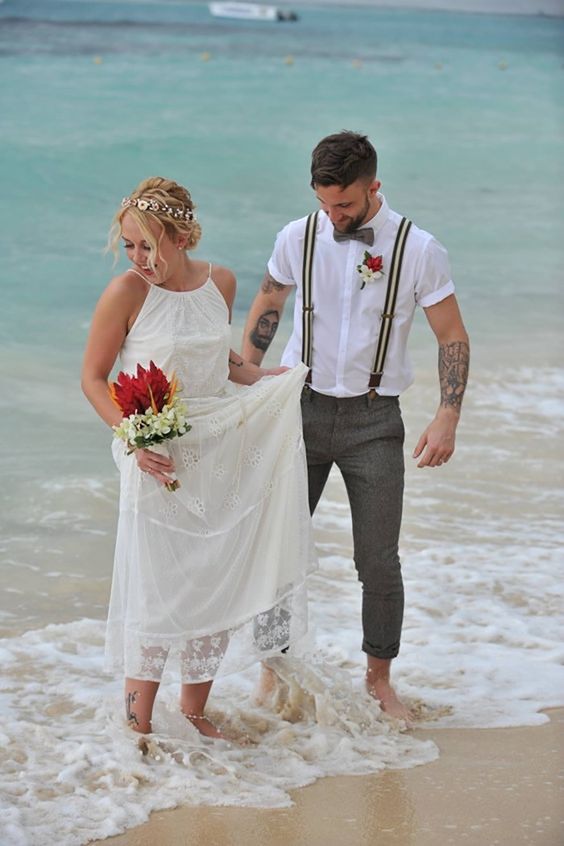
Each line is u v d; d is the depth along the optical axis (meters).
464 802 5.25
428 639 7.48
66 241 21.77
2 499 9.77
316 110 45.91
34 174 28.30
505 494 10.38
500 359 15.12
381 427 6.29
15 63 53.47
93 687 6.68
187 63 60.19
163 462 5.62
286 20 121.12
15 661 7.01
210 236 22.84
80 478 10.33
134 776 5.46
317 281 6.25
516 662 7.16
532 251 23.45
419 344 15.58
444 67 70.12
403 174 33.19
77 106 40.44
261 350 6.75
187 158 32.25
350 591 8.38
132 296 5.80
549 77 67.38
